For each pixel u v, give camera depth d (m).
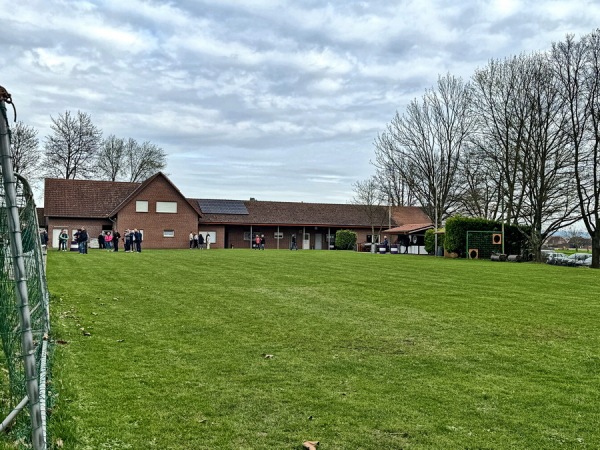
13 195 4.00
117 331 9.97
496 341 9.42
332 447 5.04
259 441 5.13
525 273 23.39
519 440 5.23
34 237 7.08
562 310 12.72
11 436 4.89
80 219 53.25
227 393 6.46
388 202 64.31
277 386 6.75
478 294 15.49
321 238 66.31
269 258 31.55
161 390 6.53
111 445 4.95
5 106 3.84
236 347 8.79
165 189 53.06
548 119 38.81
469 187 51.50
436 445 5.09
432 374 7.39
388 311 12.41
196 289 16.16
